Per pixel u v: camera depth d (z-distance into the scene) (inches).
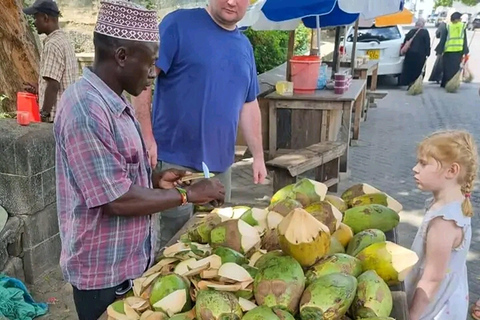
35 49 218.2
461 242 86.4
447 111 405.1
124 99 68.4
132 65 64.3
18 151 135.3
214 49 112.1
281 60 464.1
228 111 116.6
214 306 54.7
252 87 125.8
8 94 208.2
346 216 80.6
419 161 90.0
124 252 69.0
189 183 78.5
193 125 115.0
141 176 69.8
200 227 75.7
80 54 304.0
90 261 68.1
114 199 61.9
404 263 65.1
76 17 323.9
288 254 62.4
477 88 526.3
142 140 71.1
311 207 75.5
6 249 135.3
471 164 86.0
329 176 224.1
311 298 55.9
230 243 69.2
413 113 398.6
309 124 233.5
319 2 206.4
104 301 69.2
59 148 66.4
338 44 284.2
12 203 138.9
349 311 59.9
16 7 206.1
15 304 126.0
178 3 382.3
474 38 1220.5
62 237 70.4
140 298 62.1
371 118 380.8
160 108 118.5
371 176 250.5
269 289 57.2
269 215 75.1
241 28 254.4
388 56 517.0
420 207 211.3
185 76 113.0
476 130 340.5
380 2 209.5
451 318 88.9
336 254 65.2
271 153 237.8
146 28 63.7
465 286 91.0
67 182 67.7
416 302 84.8
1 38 204.4
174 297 58.8
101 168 61.4
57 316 130.3
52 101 173.3
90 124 61.2
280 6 210.8
